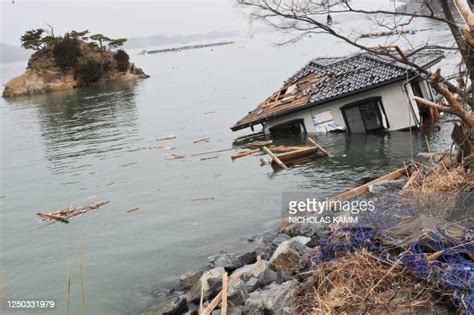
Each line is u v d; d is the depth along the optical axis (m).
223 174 20.50
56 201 19.94
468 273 6.54
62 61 78.44
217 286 9.84
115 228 15.78
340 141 23.12
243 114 35.84
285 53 93.69
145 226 15.61
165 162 24.03
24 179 24.41
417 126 22.64
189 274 11.35
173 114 40.06
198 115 37.94
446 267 6.77
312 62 30.78
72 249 14.48
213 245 13.42
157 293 11.16
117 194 19.70
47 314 10.88
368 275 7.12
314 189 16.83
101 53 83.50
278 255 9.80
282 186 17.84
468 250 7.07
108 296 11.38
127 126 36.94
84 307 10.39
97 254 13.87
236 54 125.19
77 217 17.36
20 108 58.72
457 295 6.27
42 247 14.96
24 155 30.64
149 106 47.00
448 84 10.55
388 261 7.25
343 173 18.38
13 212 19.02
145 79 81.44
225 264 11.22
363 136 23.34
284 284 8.65
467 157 9.98
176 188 19.41
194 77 73.44
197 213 16.22
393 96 22.97
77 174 24.12
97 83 79.88
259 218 15.03
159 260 12.93
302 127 25.77
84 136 35.06
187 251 13.27
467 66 10.21
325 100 24.23
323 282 7.46
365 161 19.50
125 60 84.06
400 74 22.19
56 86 76.75
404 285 6.88
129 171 23.23
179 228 15.05
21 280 12.80
